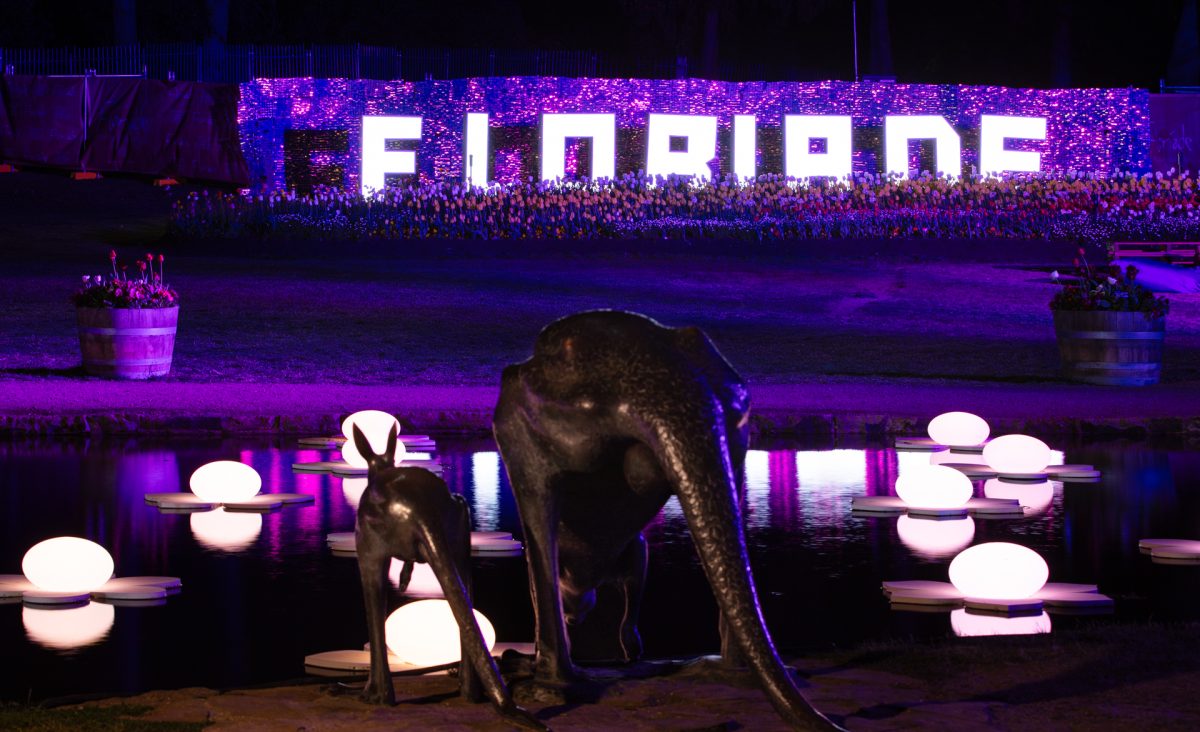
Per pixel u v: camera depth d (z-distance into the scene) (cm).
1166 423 1631
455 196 3550
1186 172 3903
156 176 4091
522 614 776
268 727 501
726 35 6362
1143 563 912
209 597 812
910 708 513
